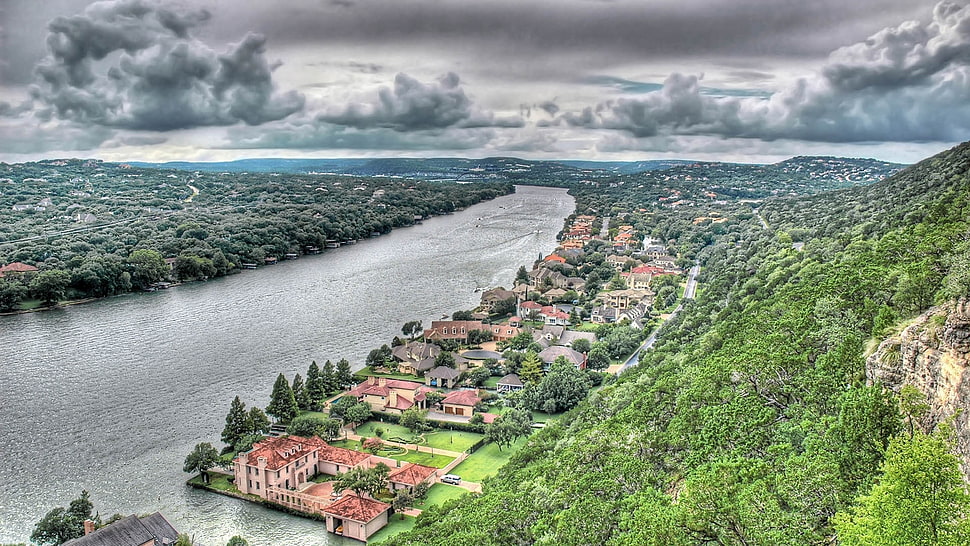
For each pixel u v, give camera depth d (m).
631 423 109.00
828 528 62.44
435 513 119.31
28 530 122.88
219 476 143.62
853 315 109.56
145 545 112.62
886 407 69.56
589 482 88.94
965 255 89.56
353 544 120.81
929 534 50.69
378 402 177.50
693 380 111.00
